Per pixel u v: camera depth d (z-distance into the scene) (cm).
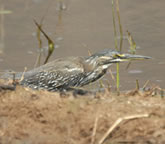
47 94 1123
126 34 2009
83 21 2177
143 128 923
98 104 1037
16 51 1875
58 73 1361
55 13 2273
